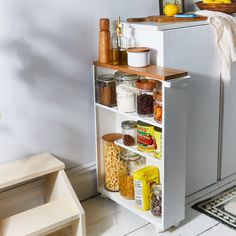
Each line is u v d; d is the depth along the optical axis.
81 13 2.01
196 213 2.08
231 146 2.36
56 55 1.98
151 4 2.25
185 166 1.99
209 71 2.09
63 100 2.06
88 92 2.14
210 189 2.27
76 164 2.19
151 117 1.89
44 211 1.83
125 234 1.94
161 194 1.91
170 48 1.90
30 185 2.04
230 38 2.05
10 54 1.85
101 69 2.14
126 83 1.95
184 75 1.78
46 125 2.03
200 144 2.16
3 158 1.93
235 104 2.29
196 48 1.99
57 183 1.95
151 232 1.95
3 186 1.76
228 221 2.00
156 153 1.89
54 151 2.09
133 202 2.07
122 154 2.11
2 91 1.86
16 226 1.74
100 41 2.02
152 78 1.80
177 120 1.81
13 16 1.82
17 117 1.93
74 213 1.81
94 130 2.22
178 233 1.93
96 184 2.27
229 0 2.19
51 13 1.92
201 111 2.11
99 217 2.08
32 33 1.89
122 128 2.05
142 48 1.91
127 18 2.17
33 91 1.95
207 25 2.01
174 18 2.05
